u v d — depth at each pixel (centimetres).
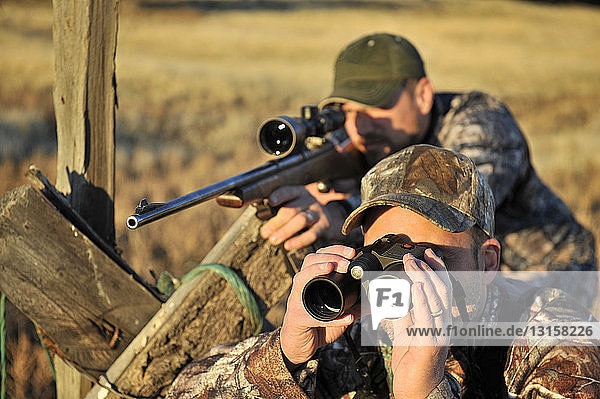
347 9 6003
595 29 5894
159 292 227
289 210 214
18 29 3350
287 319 161
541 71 3422
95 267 207
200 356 204
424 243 161
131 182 877
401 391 149
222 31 4459
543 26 5825
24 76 1966
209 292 210
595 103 2412
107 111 214
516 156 321
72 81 209
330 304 152
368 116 311
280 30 4712
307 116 238
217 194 191
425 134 328
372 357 185
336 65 327
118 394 214
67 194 216
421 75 319
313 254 157
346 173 268
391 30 4969
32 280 200
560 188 1016
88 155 213
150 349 211
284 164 219
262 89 2320
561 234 349
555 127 1852
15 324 409
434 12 6169
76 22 205
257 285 216
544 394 159
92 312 210
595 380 157
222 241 214
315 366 174
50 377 369
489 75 3141
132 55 3111
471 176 171
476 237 169
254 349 178
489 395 176
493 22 5822
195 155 1127
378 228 168
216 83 2311
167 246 598
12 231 194
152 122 1447
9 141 1059
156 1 5594
